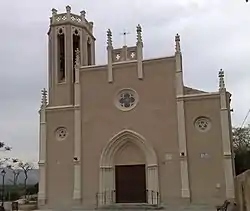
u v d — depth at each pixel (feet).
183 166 102.83
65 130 116.16
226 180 99.09
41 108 118.83
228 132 101.86
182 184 101.96
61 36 131.23
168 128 106.73
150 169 105.81
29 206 117.39
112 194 108.99
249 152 167.02
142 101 110.52
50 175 114.01
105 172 109.50
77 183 110.32
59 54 129.80
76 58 122.52
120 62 114.62
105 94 114.42
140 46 113.91
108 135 111.55
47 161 115.14
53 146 115.75
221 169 100.63
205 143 103.14
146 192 106.73
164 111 108.06
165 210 97.91
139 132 108.88
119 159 111.65
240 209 78.48
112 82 114.42
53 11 132.46
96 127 113.09
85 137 113.19
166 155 105.40
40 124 118.01
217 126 103.24
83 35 132.16
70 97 123.24
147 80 111.34
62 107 117.50
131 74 113.19
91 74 116.98
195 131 104.73
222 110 103.30
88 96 115.75
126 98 112.78
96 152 111.45
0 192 185.78
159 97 109.29
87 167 111.14
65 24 129.70
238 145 187.83
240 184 77.10
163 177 104.53
